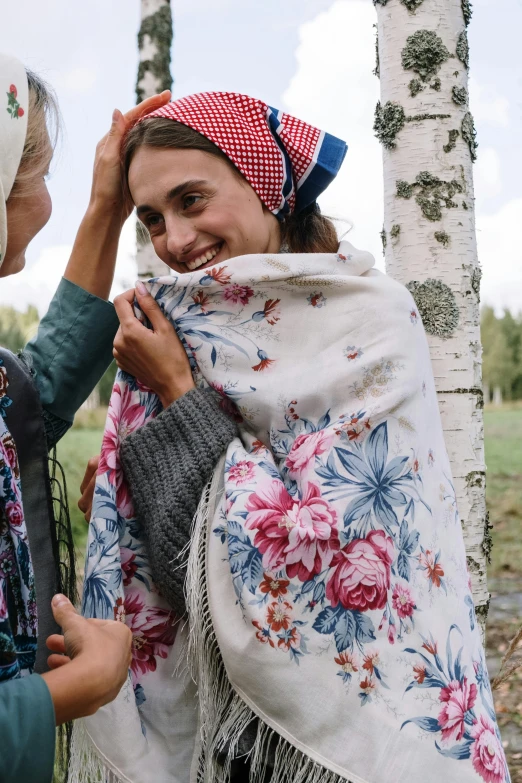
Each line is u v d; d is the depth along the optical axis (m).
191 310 1.54
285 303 1.52
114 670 1.07
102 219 1.69
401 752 1.30
